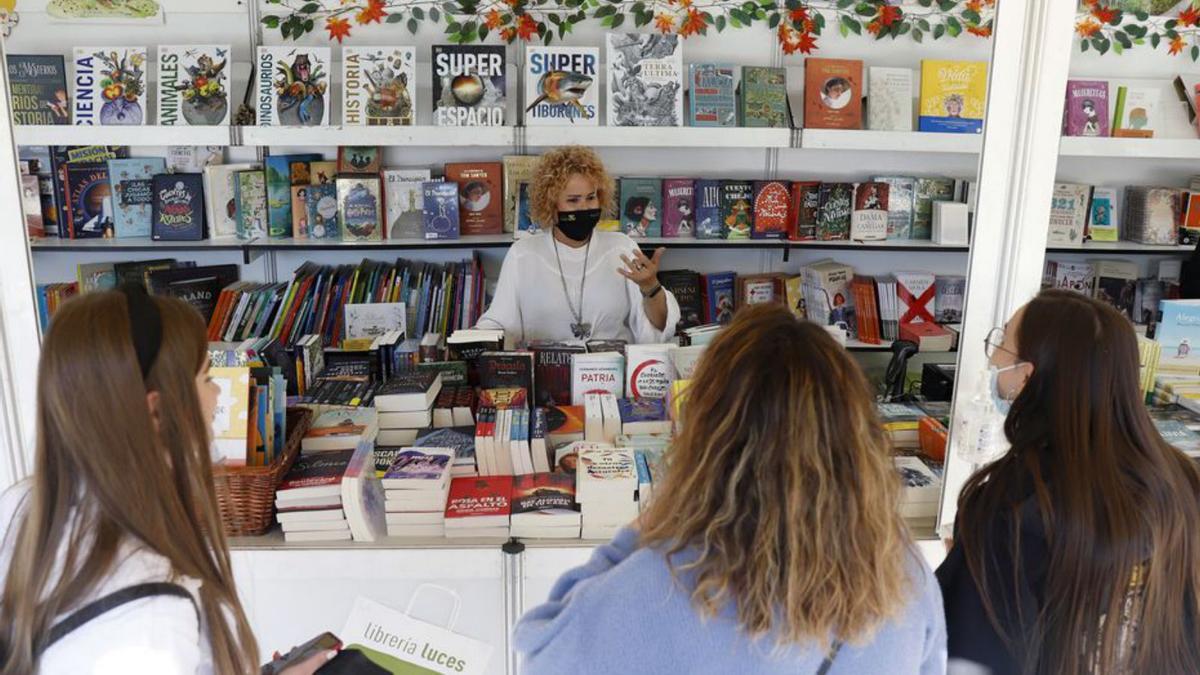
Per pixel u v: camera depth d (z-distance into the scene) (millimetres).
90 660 985
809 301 4207
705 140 3803
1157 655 1314
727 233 4113
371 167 4008
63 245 3850
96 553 1023
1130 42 4184
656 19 4066
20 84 3809
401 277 3871
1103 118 4047
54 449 1047
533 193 3285
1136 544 1261
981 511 1362
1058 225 4145
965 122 4012
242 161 4180
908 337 4047
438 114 3834
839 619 945
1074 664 1305
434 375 2525
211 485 1157
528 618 1090
